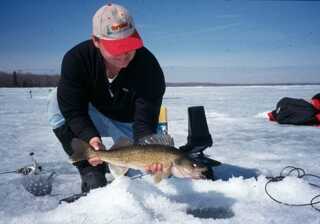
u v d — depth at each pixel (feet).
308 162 6.97
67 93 4.90
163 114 6.64
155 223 3.86
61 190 5.33
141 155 4.16
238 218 4.06
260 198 4.69
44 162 7.27
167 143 4.50
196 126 5.85
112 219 3.90
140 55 4.97
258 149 8.43
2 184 5.63
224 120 15.05
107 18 4.17
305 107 12.96
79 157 4.36
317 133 10.94
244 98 37.17
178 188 4.92
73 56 4.85
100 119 5.55
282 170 6.21
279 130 11.71
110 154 4.29
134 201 4.20
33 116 18.53
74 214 4.04
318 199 4.55
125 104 5.24
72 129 4.95
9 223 3.93
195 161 4.22
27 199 4.92
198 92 60.08
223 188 4.93
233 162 7.01
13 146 9.32
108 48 4.18
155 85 5.11
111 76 4.94
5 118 17.52
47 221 3.95
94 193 4.42
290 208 4.34
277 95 42.50
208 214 4.46
